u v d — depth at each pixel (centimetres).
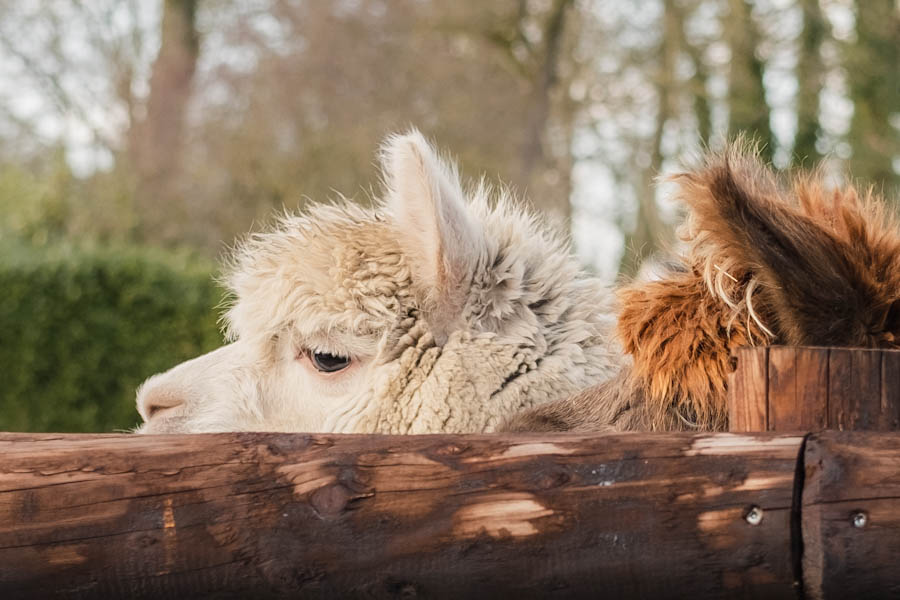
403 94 2384
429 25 2388
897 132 1942
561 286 404
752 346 253
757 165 320
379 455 227
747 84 1928
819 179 315
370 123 2331
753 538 209
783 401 238
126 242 2234
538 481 220
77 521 231
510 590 220
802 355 237
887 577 203
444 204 379
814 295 254
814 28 1912
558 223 470
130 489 230
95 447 237
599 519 216
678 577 213
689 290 289
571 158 2345
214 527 227
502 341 385
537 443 224
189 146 2375
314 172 2288
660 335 287
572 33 2320
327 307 392
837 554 204
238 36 2366
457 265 381
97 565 231
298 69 2338
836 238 266
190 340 1514
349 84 2355
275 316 402
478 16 2381
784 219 265
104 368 1495
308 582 226
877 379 234
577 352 390
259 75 2352
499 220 424
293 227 422
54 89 2366
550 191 2344
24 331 1477
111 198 2273
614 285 408
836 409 235
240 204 2312
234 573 227
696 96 2028
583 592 218
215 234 2291
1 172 2345
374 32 2375
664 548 213
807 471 210
